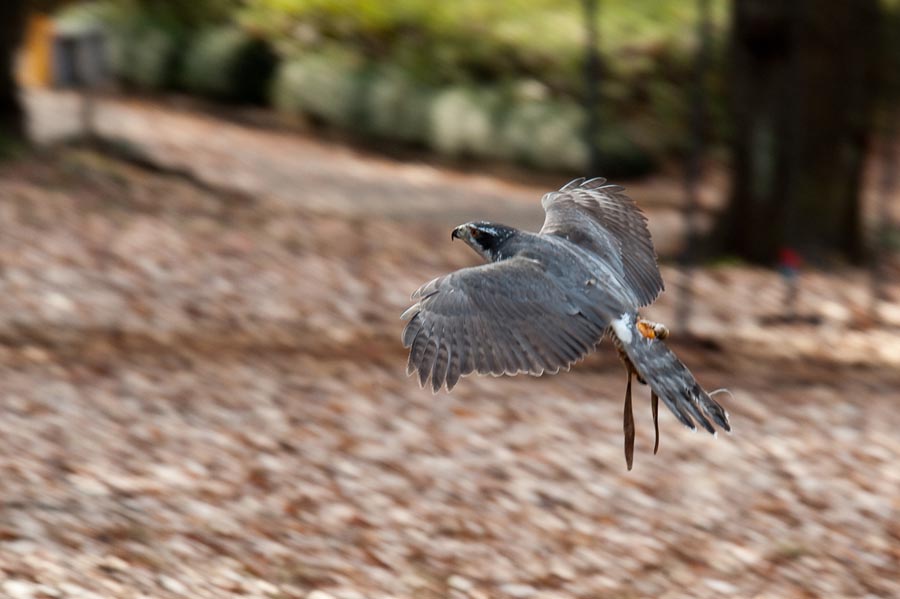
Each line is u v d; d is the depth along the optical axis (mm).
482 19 33750
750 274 20078
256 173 25141
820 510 11023
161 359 13617
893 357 16391
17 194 19328
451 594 8969
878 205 26703
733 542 10273
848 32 21750
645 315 17172
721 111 32156
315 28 33438
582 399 13398
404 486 10805
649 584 9477
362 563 9312
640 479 11375
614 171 29203
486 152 29812
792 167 20000
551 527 10297
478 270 5754
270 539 9516
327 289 17031
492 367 5473
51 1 35125
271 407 12391
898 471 12008
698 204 27156
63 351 13539
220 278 16844
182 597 8352
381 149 30672
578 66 32562
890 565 10086
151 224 18859
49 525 9133
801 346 16578
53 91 28125
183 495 10141
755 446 12375
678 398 5477
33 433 11062
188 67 32656
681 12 34375
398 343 15133
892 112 32625
